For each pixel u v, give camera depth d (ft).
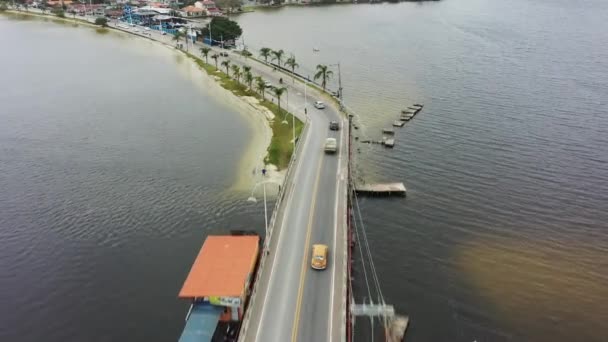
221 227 230.89
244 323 144.05
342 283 164.96
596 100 410.93
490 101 417.28
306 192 226.99
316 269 171.42
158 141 342.44
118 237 224.94
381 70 538.06
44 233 229.66
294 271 171.32
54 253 214.07
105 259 209.05
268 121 360.07
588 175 279.49
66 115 405.59
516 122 365.40
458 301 183.52
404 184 272.51
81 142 344.69
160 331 169.89
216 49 634.02
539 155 306.76
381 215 241.35
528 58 571.69
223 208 247.29
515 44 654.94
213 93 458.09
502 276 196.85
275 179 270.67
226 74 506.89
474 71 521.65
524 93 437.17
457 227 230.89
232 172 287.69
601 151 310.45
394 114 390.83
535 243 217.77
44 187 276.62
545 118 371.97
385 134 346.33
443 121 371.76
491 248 214.90
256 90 439.22
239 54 595.88
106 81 511.40
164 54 637.30
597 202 251.19
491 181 275.18
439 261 206.49
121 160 310.45
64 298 186.50
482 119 374.02
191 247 216.13
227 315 161.48
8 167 304.30
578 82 465.88
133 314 177.58
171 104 428.97
